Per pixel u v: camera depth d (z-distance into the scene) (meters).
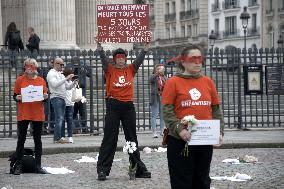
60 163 23.38
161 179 19.50
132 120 19.44
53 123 32.69
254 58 35.81
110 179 19.66
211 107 12.41
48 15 48.44
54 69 28.11
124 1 53.47
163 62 34.50
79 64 33.09
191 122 11.82
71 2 49.16
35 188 18.33
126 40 24.11
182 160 12.05
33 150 21.80
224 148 27.36
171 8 148.00
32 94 20.25
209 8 136.00
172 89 12.18
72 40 49.16
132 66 19.52
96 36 23.77
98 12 23.77
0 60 32.56
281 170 20.98
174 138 12.07
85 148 26.64
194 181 12.29
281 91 35.72
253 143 27.72
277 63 35.62
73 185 18.73
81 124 33.25
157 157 24.58
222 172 20.69
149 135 31.84
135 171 19.69
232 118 40.16
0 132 32.31
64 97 28.05
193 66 12.18
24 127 20.59
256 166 21.95
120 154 25.69
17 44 44.47
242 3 127.56
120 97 19.33
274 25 119.25
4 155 25.64
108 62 19.48
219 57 35.72
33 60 20.23
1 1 54.22
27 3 49.22
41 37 48.44
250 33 125.75
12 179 19.88
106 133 19.58
